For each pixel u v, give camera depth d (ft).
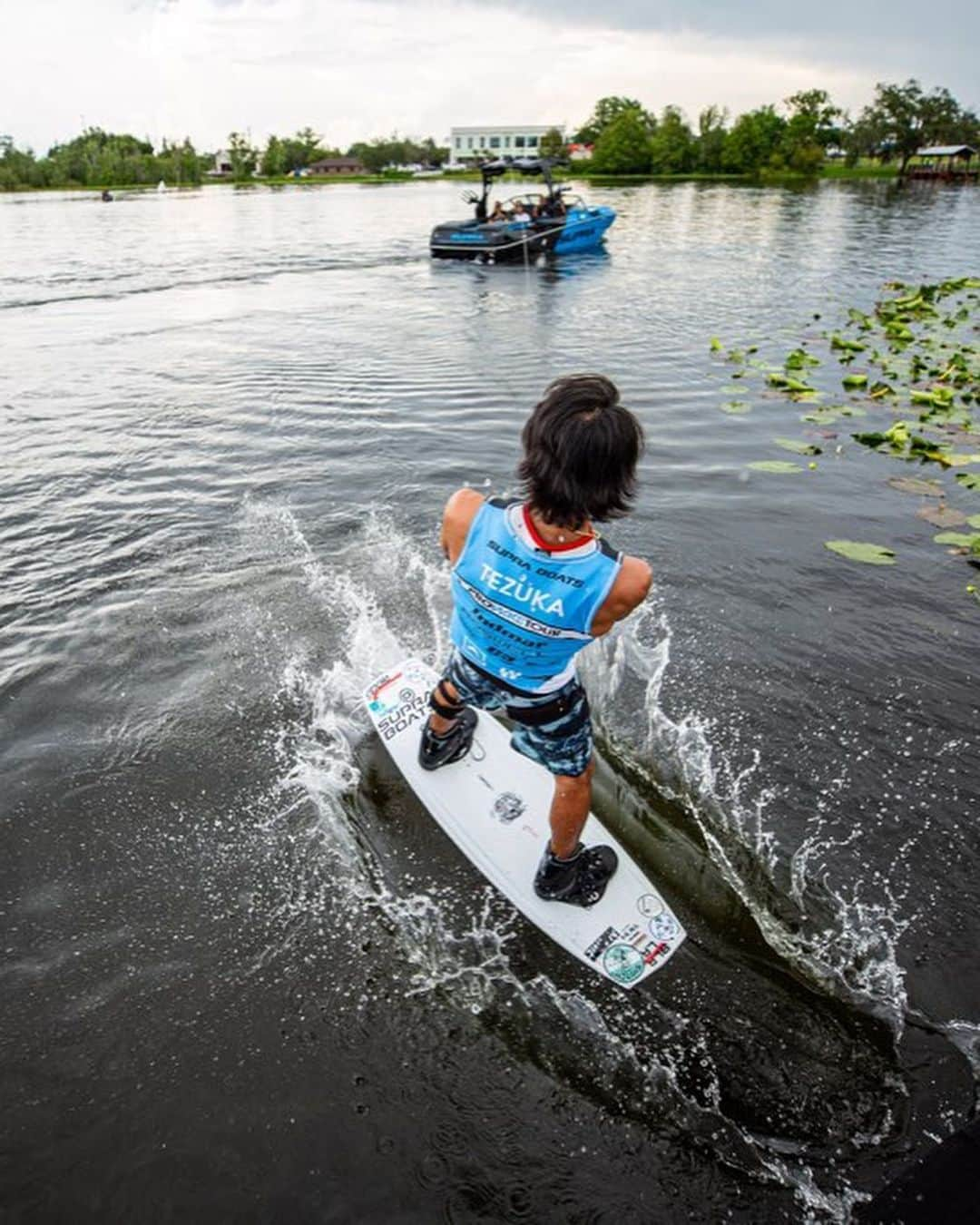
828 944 9.57
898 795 11.53
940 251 69.67
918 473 22.38
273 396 28.60
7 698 12.91
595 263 63.98
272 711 12.87
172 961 9.04
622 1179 7.29
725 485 21.36
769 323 41.37
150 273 59.67
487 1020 8.61
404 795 11.41
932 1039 8.55
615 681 13.70
